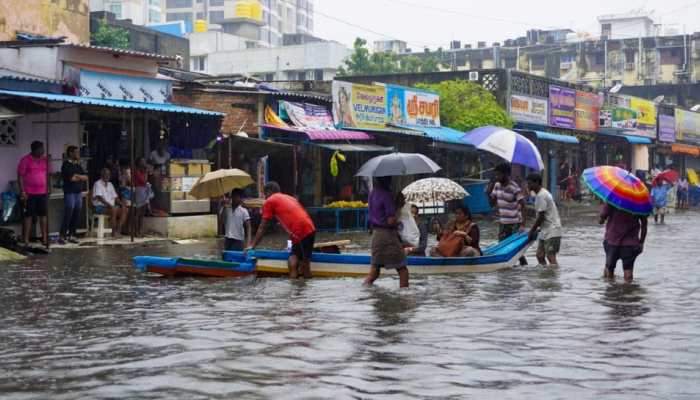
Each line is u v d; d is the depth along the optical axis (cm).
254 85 2722
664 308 998
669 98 7562
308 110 2684
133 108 1853
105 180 1928
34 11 2491
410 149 3142
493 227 2720
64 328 854
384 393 590
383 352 729
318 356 712
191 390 599
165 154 2114
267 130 2514
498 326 863
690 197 4703
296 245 1295
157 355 718
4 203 1761
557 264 1503
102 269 1402
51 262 1507
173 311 961
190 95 2536
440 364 682
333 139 2614
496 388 605
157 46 4350
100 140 2094
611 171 1305
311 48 7044
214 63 7362
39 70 2008
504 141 1528
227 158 2345
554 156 4516
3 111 1733
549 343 774
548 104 4381
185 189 2119
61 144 1953
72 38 2673
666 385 614
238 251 1420
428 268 1341
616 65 8219
